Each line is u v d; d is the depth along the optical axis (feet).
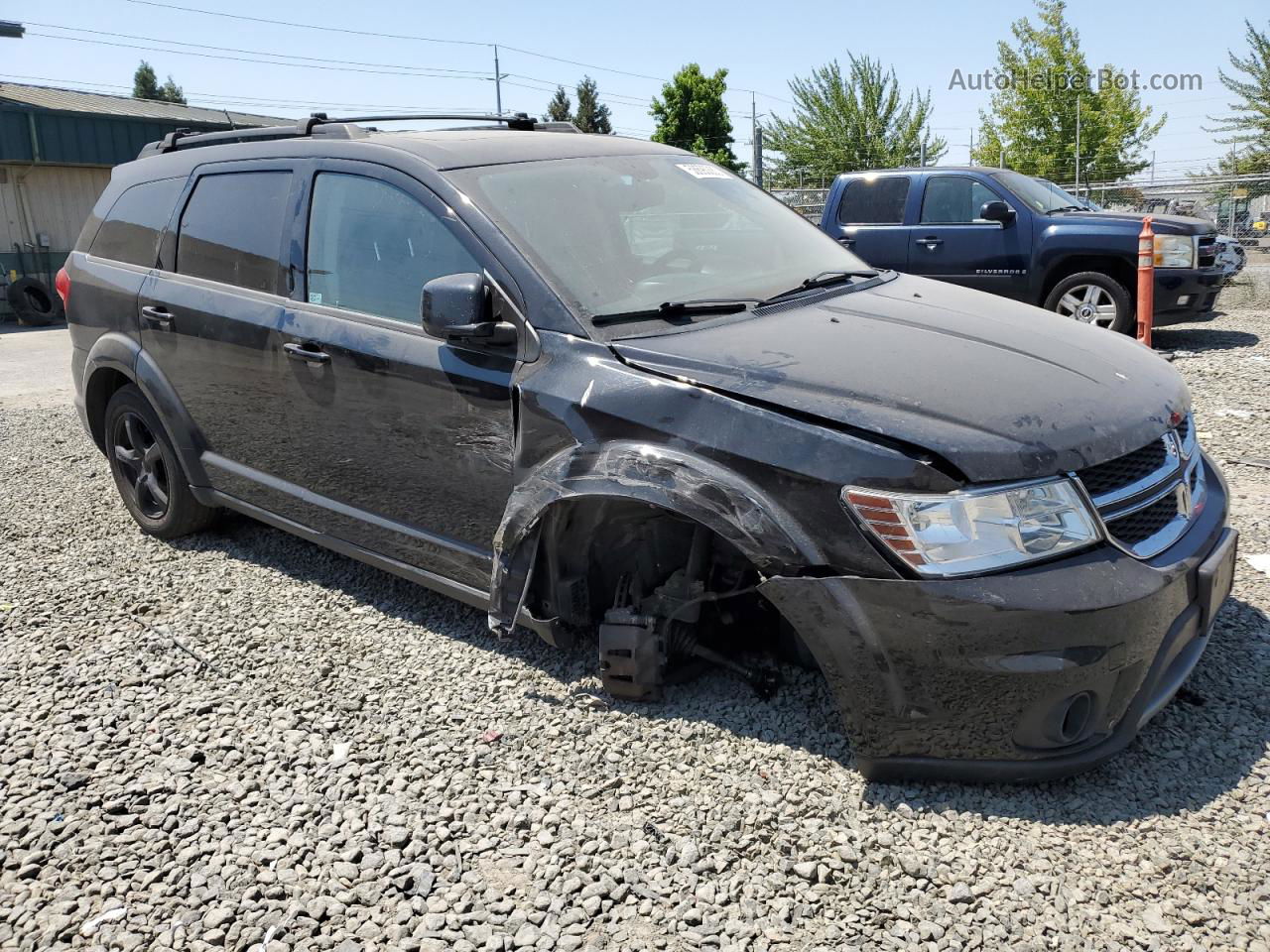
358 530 13.05
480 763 10.14
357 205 12.71
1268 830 8.57
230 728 10.98
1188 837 8.54
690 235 12.55
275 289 13.67
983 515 8.43
